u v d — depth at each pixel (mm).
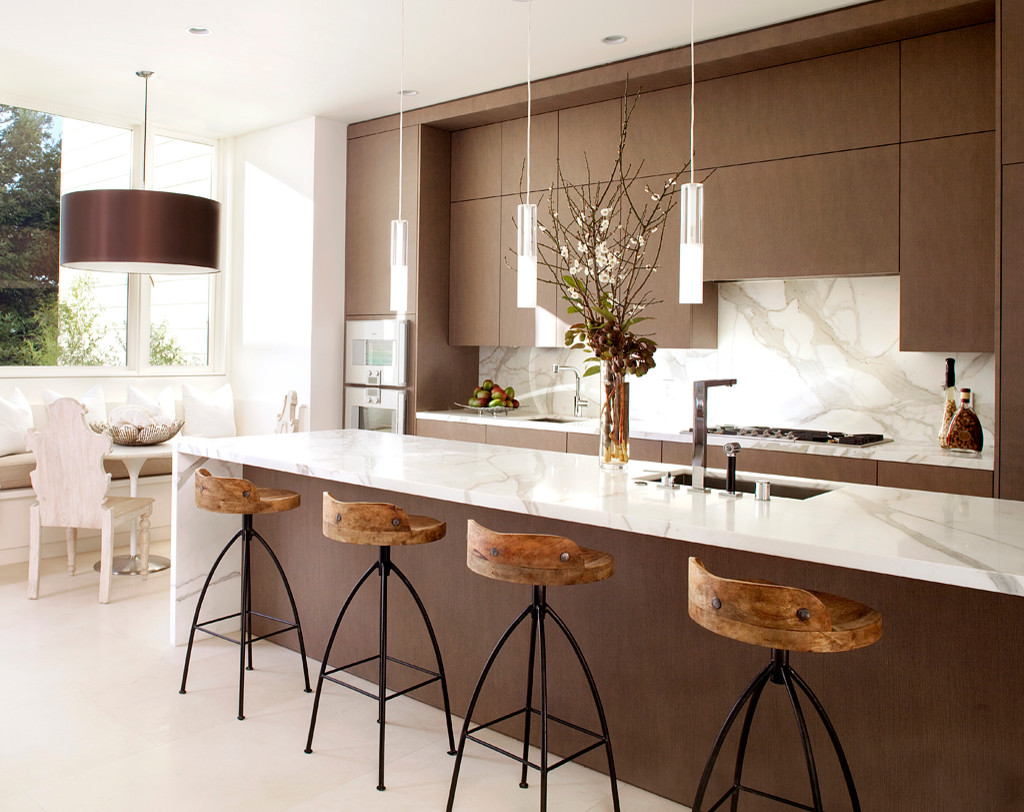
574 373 5582
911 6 3643
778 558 2398
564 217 5148
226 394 6352
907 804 2207
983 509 2387
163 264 4145
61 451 4426
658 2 3836
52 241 5770
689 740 2574
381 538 2697
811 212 4184
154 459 5797
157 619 4219
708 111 4523
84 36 4434
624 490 2658
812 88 4172
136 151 6121
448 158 5844
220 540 3998
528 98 5016
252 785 2639
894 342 4301
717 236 4516
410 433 5727
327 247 6051
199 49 4605
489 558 2330
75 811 2463
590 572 2299
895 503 2477
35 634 3963
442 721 3158
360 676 3559
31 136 5629
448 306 5887
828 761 2328
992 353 3938
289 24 4223
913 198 3879
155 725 3043
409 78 5008
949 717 2141
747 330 4809
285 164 6145
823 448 3953
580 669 2826
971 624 2102
